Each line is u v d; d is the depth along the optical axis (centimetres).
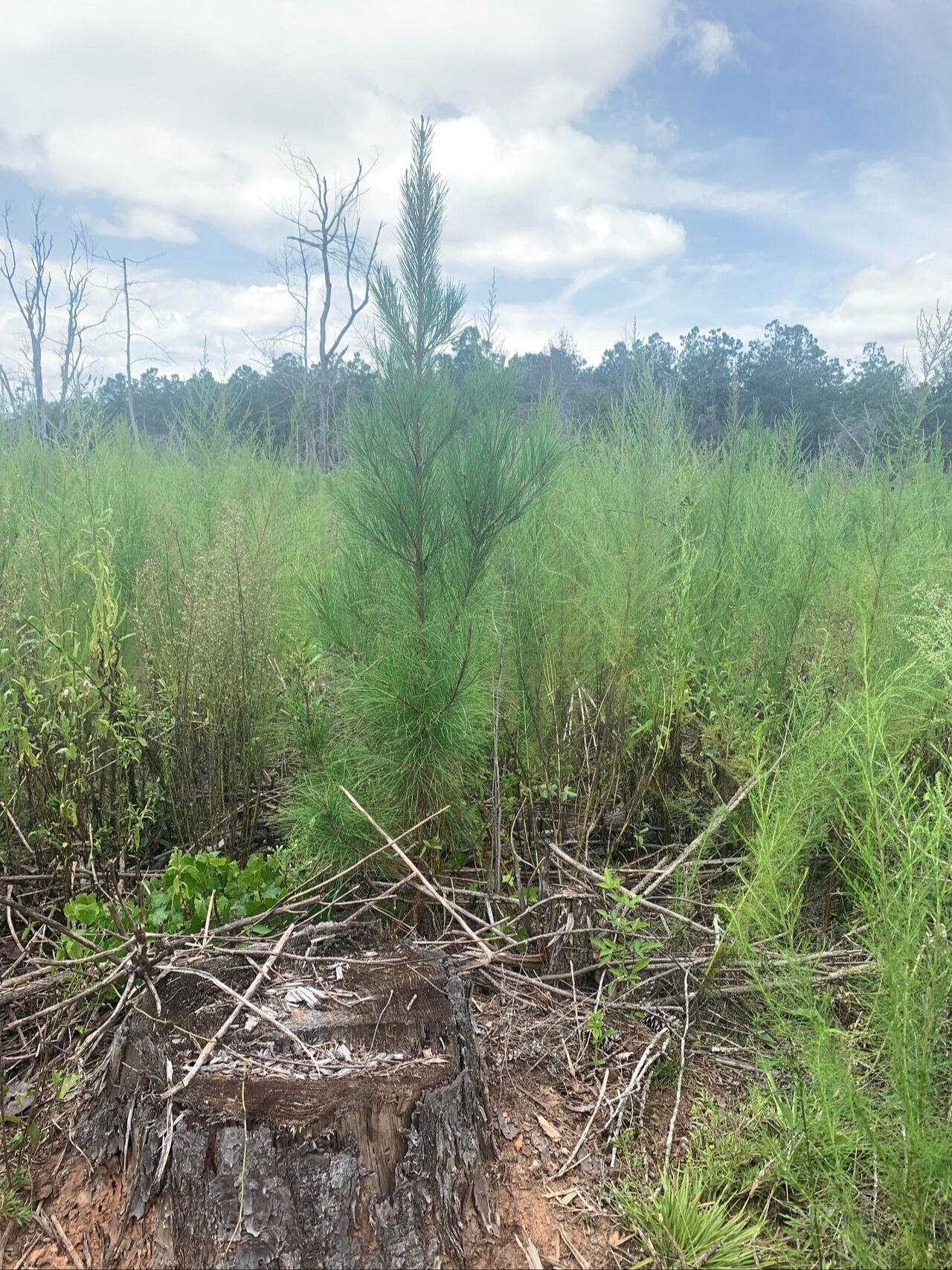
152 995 248
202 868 313
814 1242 211
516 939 325
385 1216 202
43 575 389
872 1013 227
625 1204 227
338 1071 218
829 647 412
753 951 274
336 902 302
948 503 543
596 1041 276
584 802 363
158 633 399
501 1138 245
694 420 561
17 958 304
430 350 302
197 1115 204
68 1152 236
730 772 378
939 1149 184
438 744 310
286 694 361
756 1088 260
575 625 388
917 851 213
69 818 300
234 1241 197
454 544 314
